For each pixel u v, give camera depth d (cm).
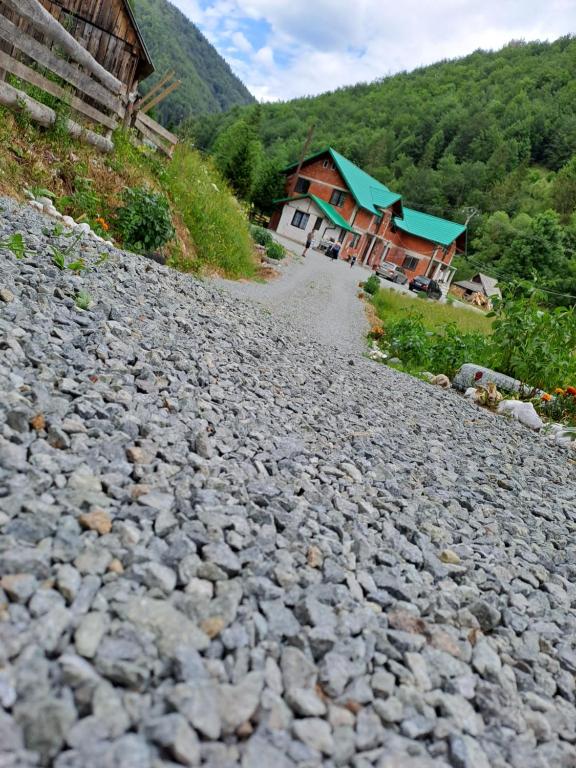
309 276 2380
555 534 389
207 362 453
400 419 580
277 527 242
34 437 221
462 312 2850
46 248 540
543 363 988
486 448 593
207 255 1410
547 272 6762
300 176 5006
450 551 281
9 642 128
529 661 214
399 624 201
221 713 131
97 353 348
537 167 12081
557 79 14400
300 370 620
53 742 110
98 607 150
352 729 145
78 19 1268
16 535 165
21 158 827
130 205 1020
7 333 301
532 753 166
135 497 213
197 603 166
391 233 5475
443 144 11912
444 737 156
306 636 172
